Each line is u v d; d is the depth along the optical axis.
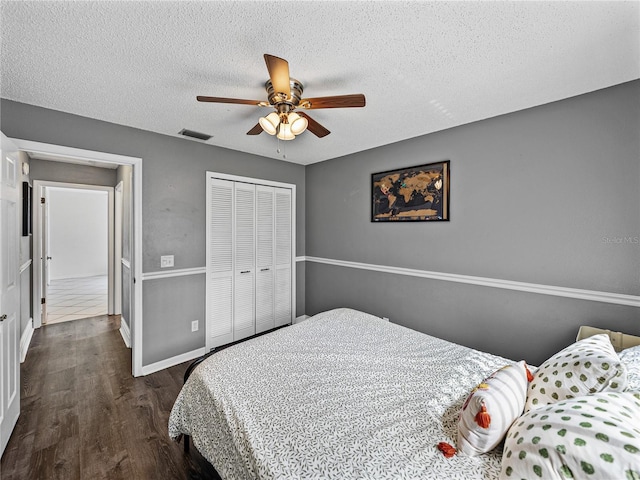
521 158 2.24
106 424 2.02
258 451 1.07
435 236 2.77
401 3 1.20
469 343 2.57
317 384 1.50
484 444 1.02
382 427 1.19
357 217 3.45
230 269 3.36
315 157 3.68
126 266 3.46
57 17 1.26
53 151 2.22
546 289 2.15
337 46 1.49
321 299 3.95
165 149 2.81
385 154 3.15
